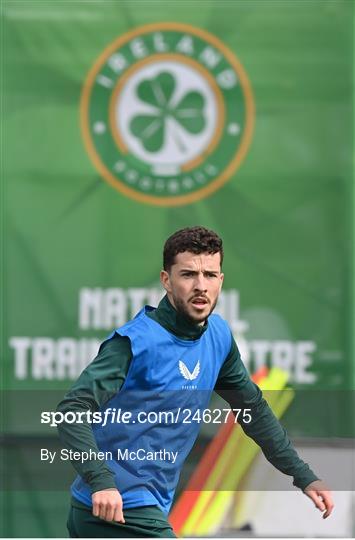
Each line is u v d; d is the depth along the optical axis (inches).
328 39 607.2
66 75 605.0
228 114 605.9
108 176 606.9
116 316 611.2
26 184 605.6
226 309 607.8
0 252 607.2
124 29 604.7
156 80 605.9
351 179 607.8
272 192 606.5
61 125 605.6
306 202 607.8
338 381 610.2
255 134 606.5
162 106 605.6
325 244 608.7
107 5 604.1
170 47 605.0
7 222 605.6
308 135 607.2
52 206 607.2
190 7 604.7
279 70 606.5
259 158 607.2
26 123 605.0
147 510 394.3
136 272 609.9
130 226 608.1
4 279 608.1
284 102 606.9
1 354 610.5
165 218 607.5
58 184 606.2
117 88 604.7
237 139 606.5
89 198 606.5
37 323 610.9
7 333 609.3
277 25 605.9
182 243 387.2
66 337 611.2
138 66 605.3
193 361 395.9
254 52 606.9
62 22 604.4
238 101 606.2
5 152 604.4
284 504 574.6
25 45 603.8
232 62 605.6
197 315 387.5
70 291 609.6
